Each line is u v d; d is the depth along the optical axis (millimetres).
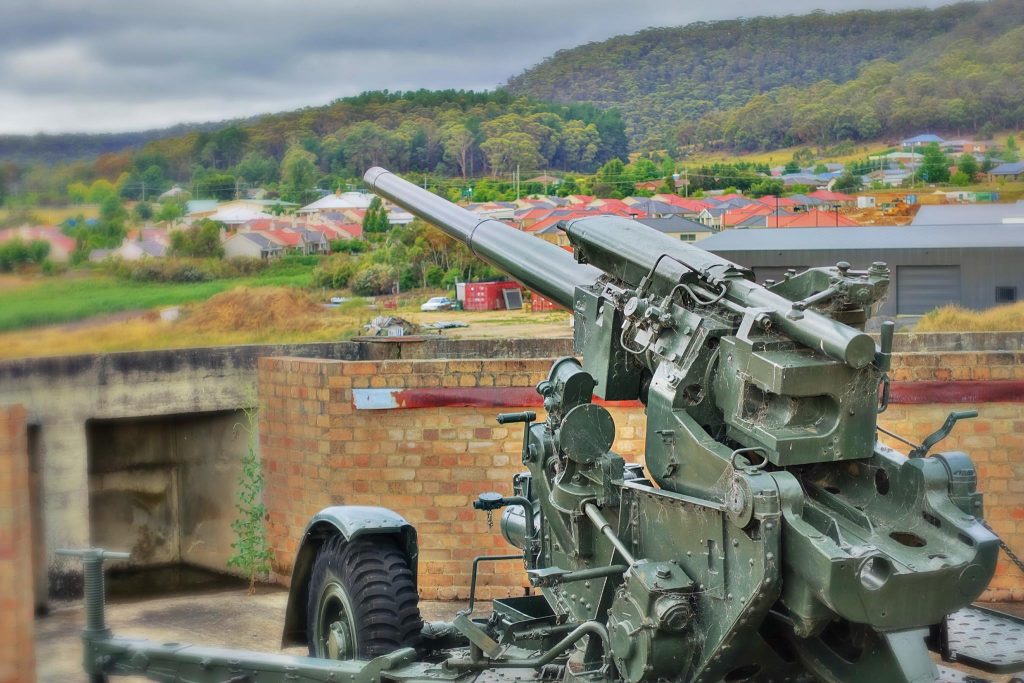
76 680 8188
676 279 4922
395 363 10031
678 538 4570
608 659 4715
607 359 5480
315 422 10312
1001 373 9375
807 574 3973
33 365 10344
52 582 10367
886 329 4172
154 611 10219
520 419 5730
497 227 7152
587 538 5254
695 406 4641
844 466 4562
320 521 6461
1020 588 9344
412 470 10031
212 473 11984
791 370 4156
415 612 6188
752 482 4102
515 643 5656
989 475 9391
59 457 10477
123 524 12281
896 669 4398
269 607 10281
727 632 4262
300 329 17766
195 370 11188
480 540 9961
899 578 3920
